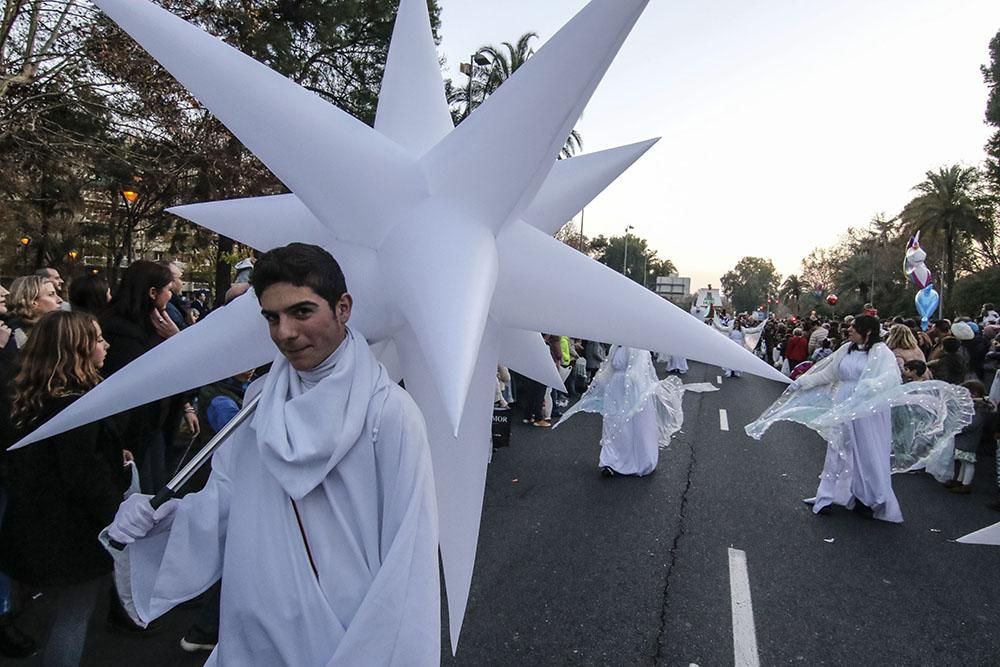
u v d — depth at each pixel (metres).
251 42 13.01
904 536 4.63
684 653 2.97
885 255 52.56
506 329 2.04
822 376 5.36
